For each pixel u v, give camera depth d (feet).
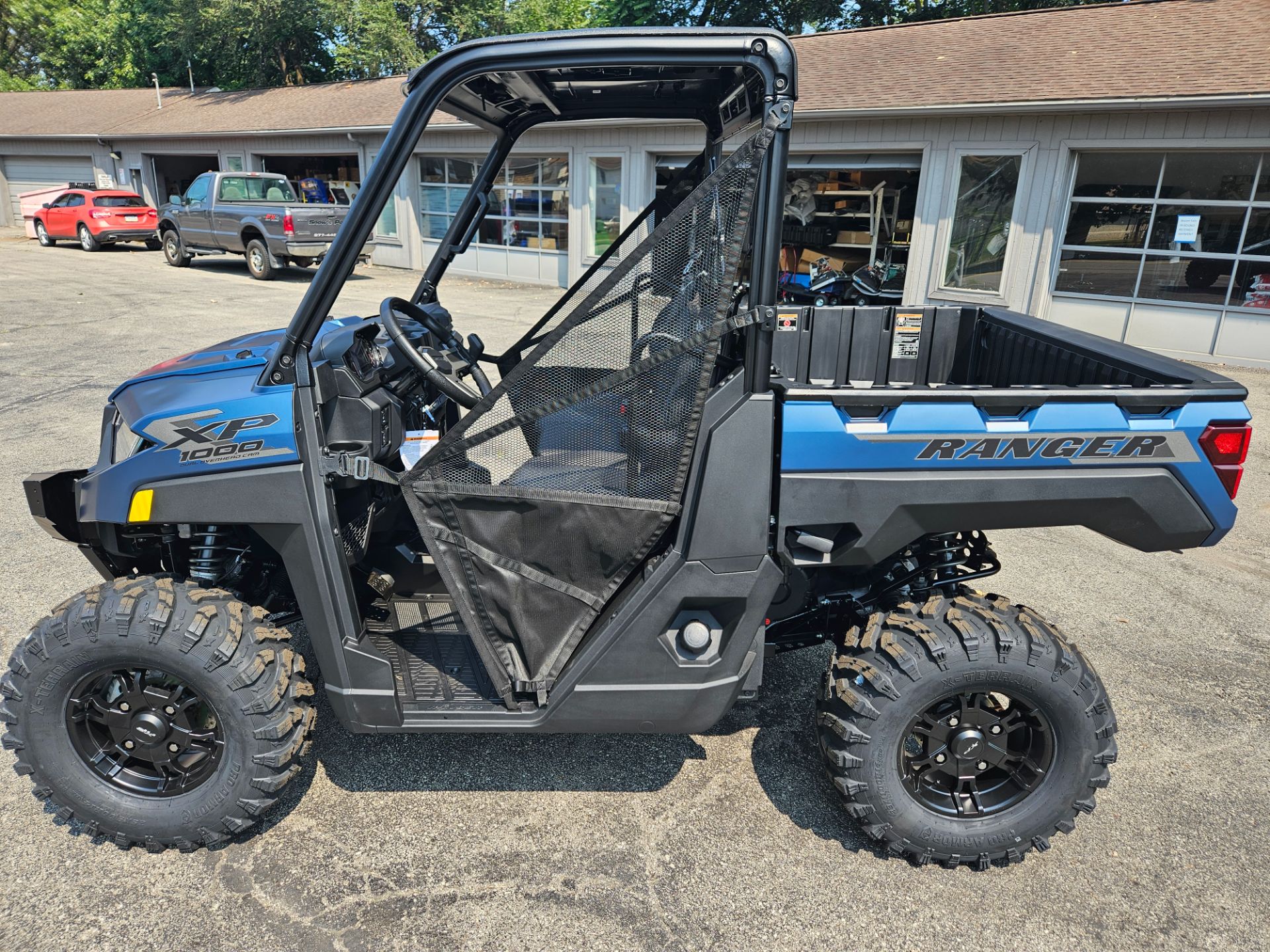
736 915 7.64
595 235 49.62
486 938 7.31
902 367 12.97
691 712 7.97
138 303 40.83
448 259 10.66
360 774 9.50
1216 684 11.71
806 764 9.89
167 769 8.22
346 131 57.21
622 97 9.47
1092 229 35.83
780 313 12.53
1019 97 35.04
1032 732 8.23
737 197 6.73
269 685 7.79
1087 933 7.54
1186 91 31.91
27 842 8.36
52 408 23.24
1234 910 7.84
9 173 82.99
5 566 14.11
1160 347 35.24
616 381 7.27
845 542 7.88
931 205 39.11
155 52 107.24
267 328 34.91
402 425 9.14
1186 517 7.78
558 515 7.64
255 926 7.38
